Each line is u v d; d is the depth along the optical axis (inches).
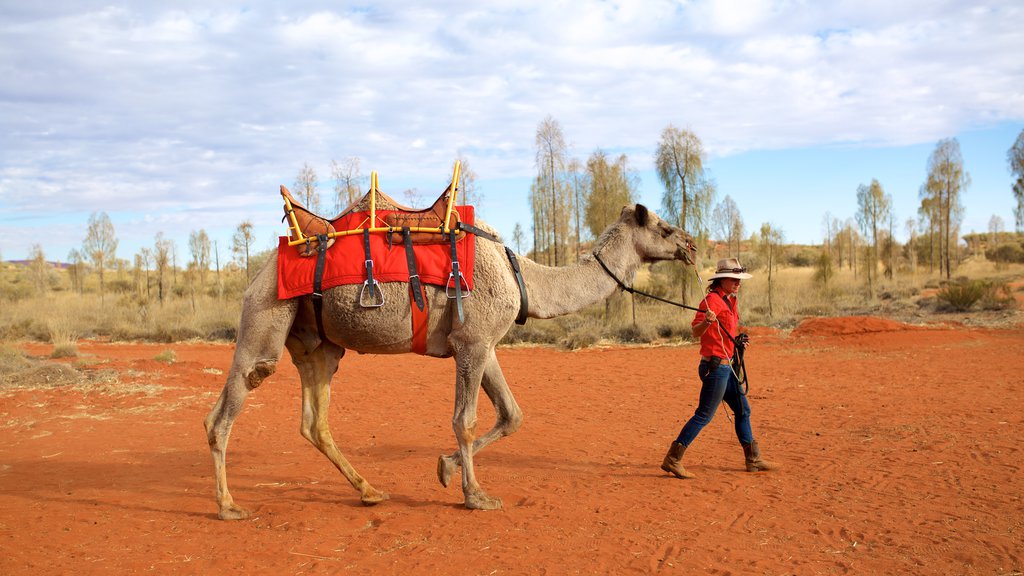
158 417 480.1
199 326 1164.5
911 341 835.4
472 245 263.9
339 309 254.5
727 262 319.9
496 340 273.9
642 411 484.1
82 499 291.6
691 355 804.0
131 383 599.8
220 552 228.2
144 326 1197.7
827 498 275.1
